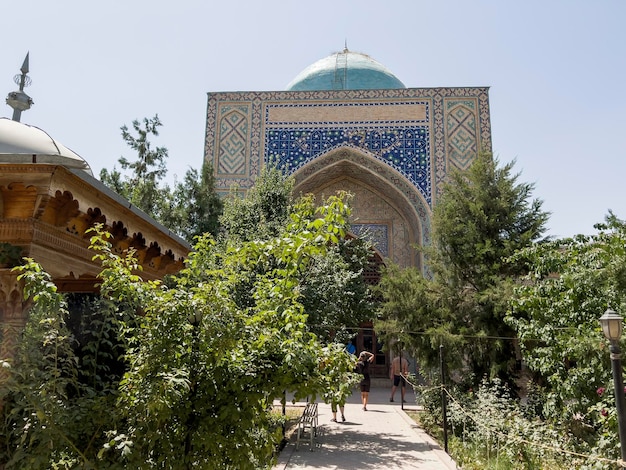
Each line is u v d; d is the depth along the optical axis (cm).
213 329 271
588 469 405
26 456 243
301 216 309
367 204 1477
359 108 1395
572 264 537
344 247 1010
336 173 1459
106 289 284
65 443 259
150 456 270
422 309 847
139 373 265
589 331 471
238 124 1398
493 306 795
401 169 1354
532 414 675
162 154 1278
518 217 884
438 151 1355
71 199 300
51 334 276
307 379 276
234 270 330
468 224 872
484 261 859
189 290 301
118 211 358
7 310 276
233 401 270
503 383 787
